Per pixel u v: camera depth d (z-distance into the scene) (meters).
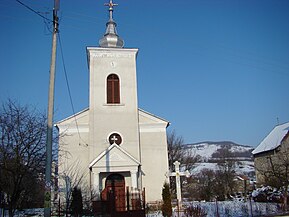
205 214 20.84
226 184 48.16
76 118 28.47
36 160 15.80
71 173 26.97
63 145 25.78
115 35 31.89
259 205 25.30
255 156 54.59
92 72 29.48
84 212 21.98
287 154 42.06
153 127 29.38
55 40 14.43
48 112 13.58
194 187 53.50
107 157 26.59
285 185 27.31
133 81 29.86
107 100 29.16
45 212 12.61
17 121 15.65
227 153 70.31
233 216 20.45
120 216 20.16
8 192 15.95
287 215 19.72
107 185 27.14
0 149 15.19
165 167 28.53
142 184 27.95
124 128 28.53
